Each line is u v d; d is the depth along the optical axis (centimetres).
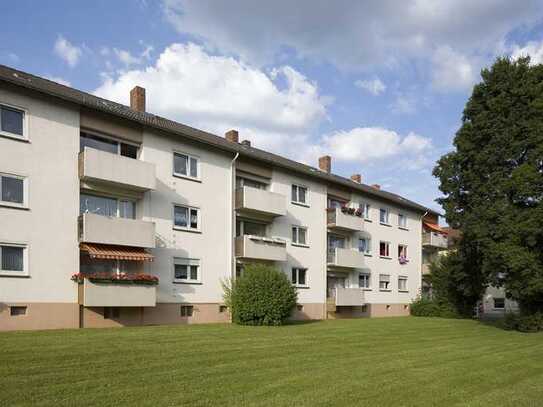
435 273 3872
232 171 2609
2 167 1727
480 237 2420
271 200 2741
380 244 3906
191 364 1087
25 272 1753
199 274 2392
